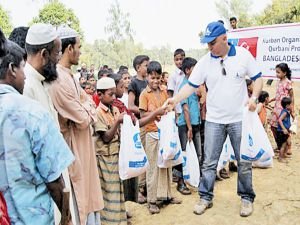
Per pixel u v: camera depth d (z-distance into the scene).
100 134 3.48
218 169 4.89
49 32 2.31
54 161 1.72
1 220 1.60
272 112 6.16
